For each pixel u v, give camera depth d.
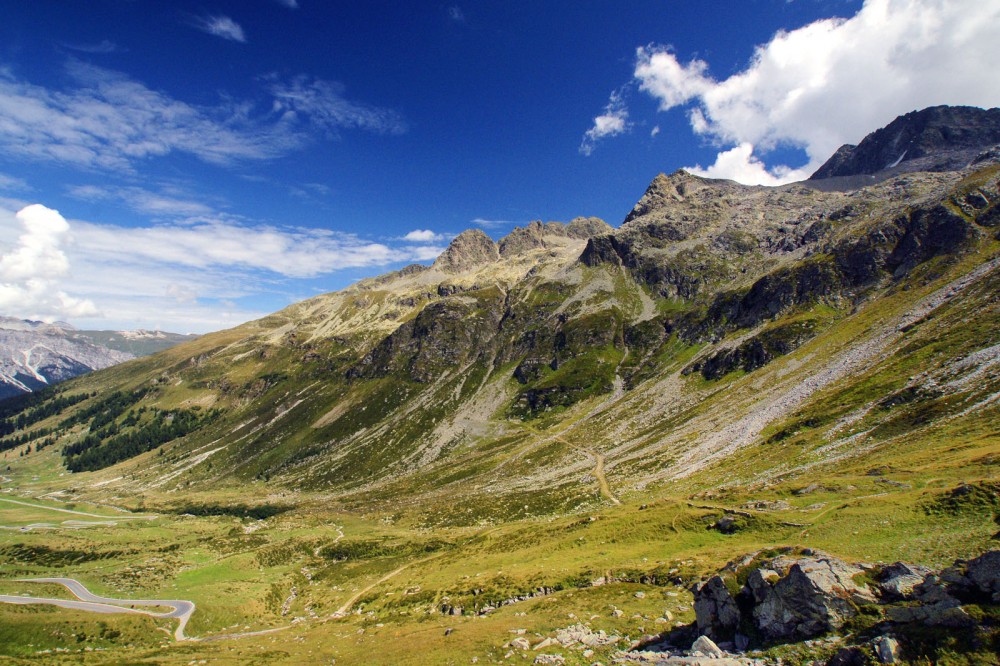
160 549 173.38
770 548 39.72
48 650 89.25
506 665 42.28
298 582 140.75
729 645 34.22
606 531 89.06
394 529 184.12
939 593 27.52
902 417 102.56
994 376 97.25
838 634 29.66
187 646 87.44
